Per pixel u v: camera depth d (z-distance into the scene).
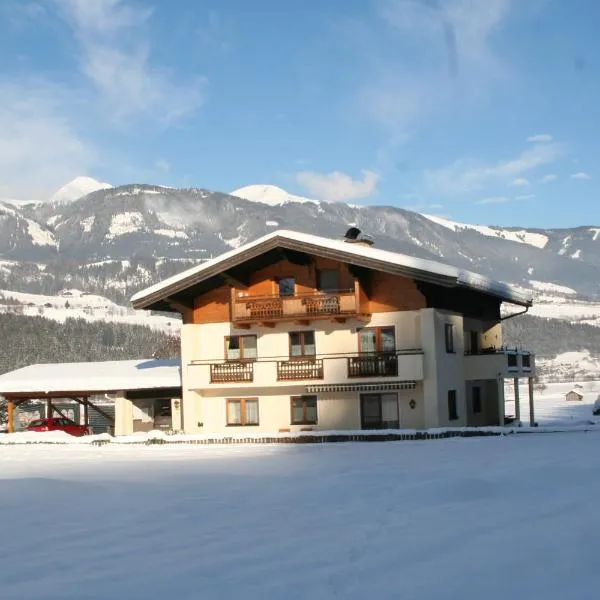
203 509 12.92
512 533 9.97
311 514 12.08
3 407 52.38
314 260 34.41
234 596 7.77
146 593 7.96
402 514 11.73
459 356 35.03
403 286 33.12
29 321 152.88
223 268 33.78
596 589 7.54
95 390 38.97
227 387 35.16
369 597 7.58
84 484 16.58
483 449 21.72
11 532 11.38
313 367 33.81
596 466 15.65
